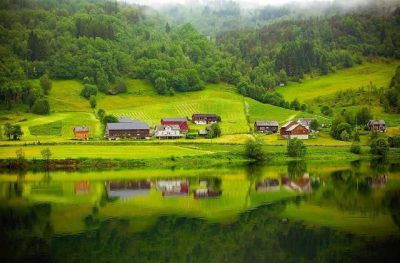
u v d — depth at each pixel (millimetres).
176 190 105188
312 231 74750
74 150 151000
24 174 124875
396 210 86688
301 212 85750
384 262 61625
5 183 111500
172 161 146125
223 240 71000
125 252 65875
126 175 124688
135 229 75750
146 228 76312
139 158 143875
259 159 155625
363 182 115188
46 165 133500
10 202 92000
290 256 64312
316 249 66750
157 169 136375
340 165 147000
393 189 105812
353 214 83750
